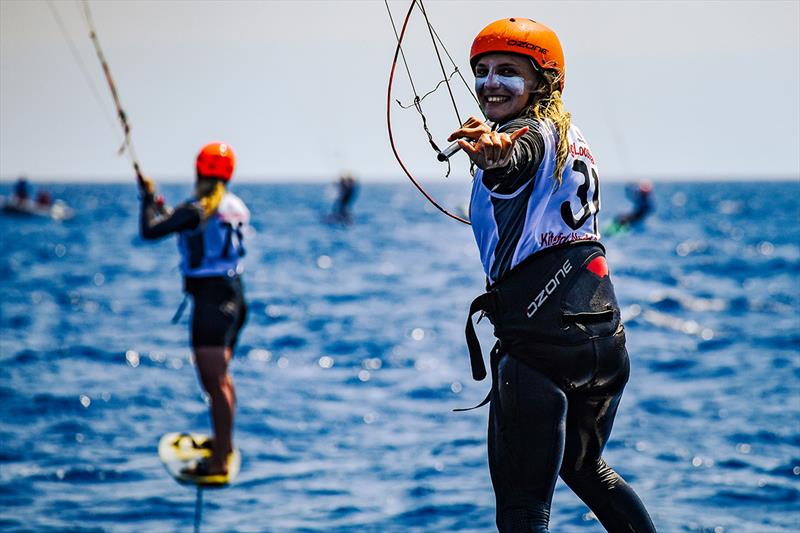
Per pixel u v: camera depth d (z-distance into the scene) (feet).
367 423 152.05
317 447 137.28
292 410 161.79
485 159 37.68
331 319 280.10
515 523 40.81
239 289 95.09
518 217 40.98
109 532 101.19
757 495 110.93
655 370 195.42
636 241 616.39
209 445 98.22
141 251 547.08
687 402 164.04
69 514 106.83
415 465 126.93
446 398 172.14
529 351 41.06
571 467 44.34
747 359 205.87
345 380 189.06
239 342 237.45
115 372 194.29
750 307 293.84
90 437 142.00
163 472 123.95
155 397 171.12
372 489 116.57
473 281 397.60
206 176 92.43
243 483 119.34
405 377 192.03
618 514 44.65
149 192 91.91
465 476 121.70
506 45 41.04
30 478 120.37
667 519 101.76
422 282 393.09
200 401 169.07
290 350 225.76
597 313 40.98
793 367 196.03
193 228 91.45
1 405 161.99
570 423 42.70
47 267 442.50
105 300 321.73
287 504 111.04
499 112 41.63
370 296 341.82
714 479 117.60
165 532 101.60
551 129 40.55
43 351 216.95
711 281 374.22
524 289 41.06
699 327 253.65
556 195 40.93
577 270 41.06
